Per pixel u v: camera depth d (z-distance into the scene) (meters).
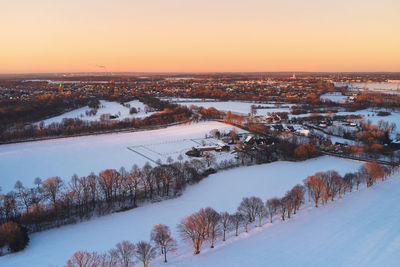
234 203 136.88
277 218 122.69
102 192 141.88
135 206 136.62
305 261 92.56
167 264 92.00
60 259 95.31
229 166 189.62
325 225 115.31
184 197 145.75
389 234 107.62
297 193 128.75
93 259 87.19
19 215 124.50
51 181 140.00
